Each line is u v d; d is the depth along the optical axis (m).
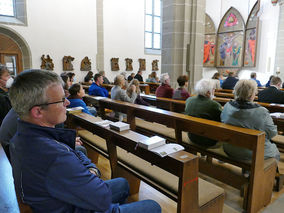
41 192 0.96
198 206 1.61
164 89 4.71
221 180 2.53
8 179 1.27
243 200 2.20
